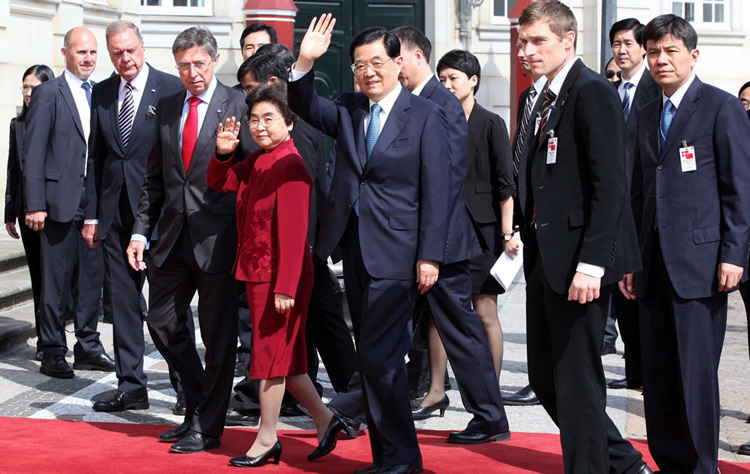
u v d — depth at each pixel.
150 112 6.56
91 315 7.64
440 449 5.60
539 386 4.88
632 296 5.14
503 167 6.20
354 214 5.16
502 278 6.15
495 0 15.91
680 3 16.55
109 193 6.53
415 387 6.59
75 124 7.62
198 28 5.74
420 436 5.90
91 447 5.61
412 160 5.06
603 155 4.39
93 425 6.11
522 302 10.42
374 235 5.05
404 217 5.05
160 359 7.99
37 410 6.47
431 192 5.00
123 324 6.50
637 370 7.02
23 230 7.95
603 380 4.61
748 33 16.81
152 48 14.57
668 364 5.04
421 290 5.13
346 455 5.49
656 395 5.07
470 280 5.64
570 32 4.59
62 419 6.27
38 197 7.36
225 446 5.66
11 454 5.45
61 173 7.51
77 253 8.63
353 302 5.21
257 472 5.18
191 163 5.56
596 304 4.53
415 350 6.50
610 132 4.41
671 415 5.07
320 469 5.24
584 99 4.46
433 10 15.48
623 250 4.56
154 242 6.10
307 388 5.41
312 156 6.47
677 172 4.97
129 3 13.48
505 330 9.03
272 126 5.21
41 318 7.43
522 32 4.62
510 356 8.04
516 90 13.50
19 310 9.13
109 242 6.51
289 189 5.13
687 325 4.89
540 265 4.68
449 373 7.66
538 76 4.68
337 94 15.50
